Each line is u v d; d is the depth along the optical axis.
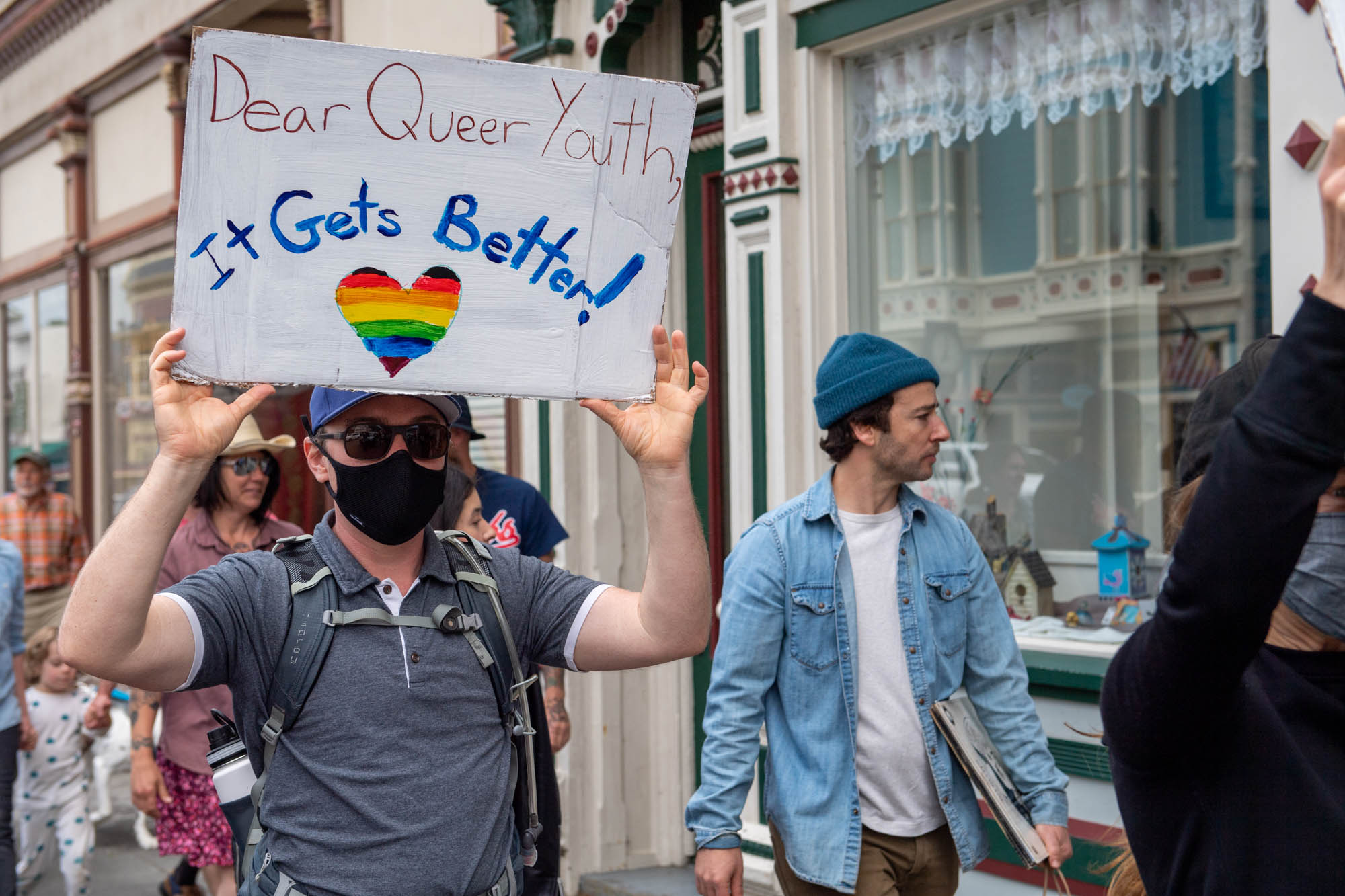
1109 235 3.90
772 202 4.36
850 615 2.81
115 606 1.69
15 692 4.62
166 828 4.11
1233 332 3.58
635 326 1.96
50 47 10.75
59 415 11.23
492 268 1.88
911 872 2.82
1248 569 1.25
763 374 4.43
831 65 4.41
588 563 5.27
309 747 1.89
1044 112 3.99
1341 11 1.17
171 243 9.09
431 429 1.95
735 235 4.52
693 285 5.25
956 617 2.86
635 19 5.01
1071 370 4.01
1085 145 3.92
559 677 3.93
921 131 4.27
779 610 2.84
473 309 1.88
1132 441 3.88
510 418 5.68
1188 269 3.70
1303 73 2.96
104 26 9.67
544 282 1.90
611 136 1.89
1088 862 3.55
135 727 4.09
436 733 1.93
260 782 1.92
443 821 1.89
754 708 2.82
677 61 5.25
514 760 2.06
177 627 1.82
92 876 5.85
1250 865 1.38
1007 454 4.19
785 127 4.36
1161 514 3.81
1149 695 1.39
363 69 1.76
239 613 1.91
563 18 5.32
